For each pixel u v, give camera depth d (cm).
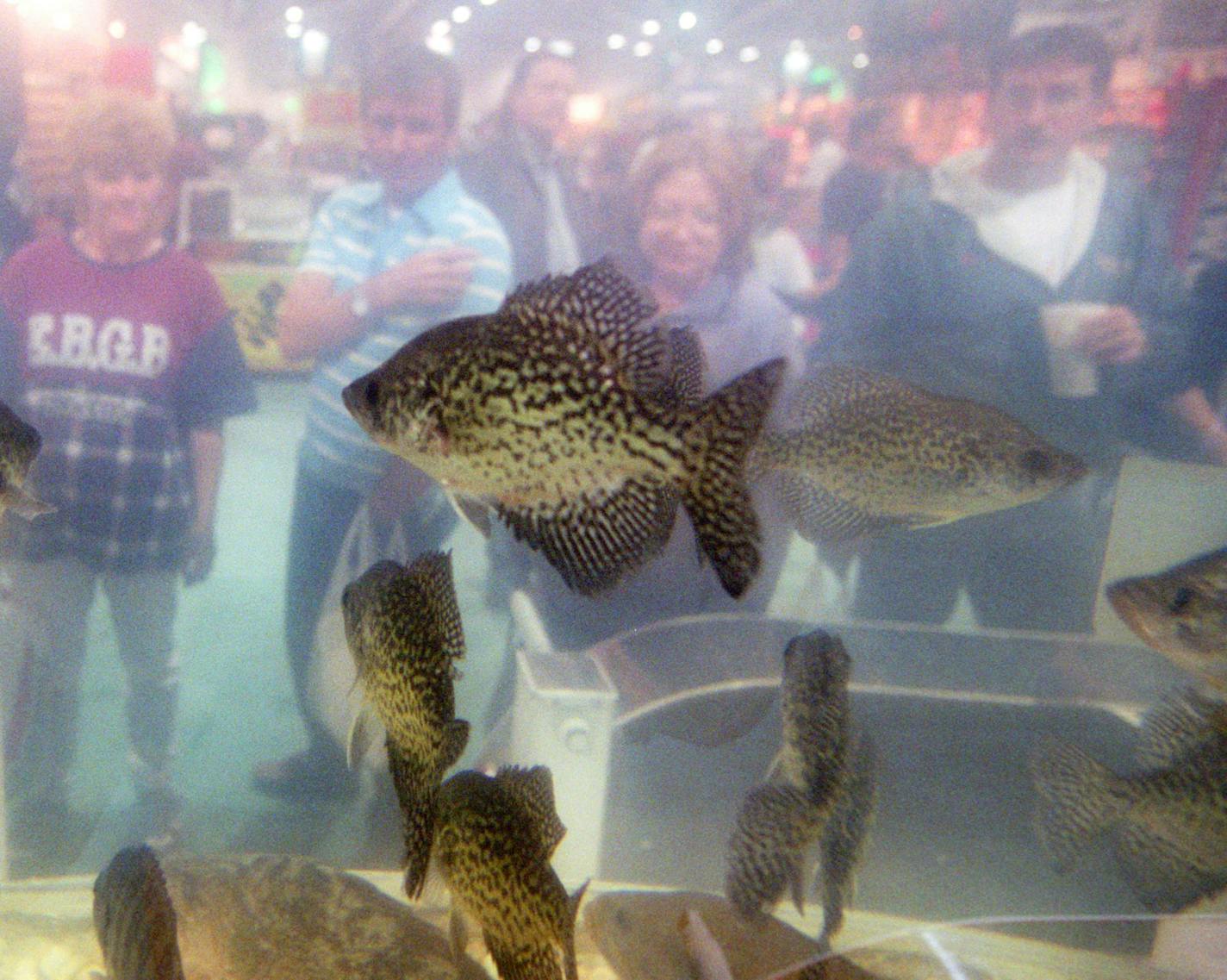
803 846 144
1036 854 226
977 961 132
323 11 528
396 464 304
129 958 115
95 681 429
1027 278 302
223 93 614
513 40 597
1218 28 380
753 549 87
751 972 132
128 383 307
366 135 305
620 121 396
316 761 342
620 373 94
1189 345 301
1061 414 302
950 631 270
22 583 306
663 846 231
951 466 179
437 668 100
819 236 438
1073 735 229
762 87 542
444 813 99
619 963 147
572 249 354
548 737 230
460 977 122
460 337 98
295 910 156
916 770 231
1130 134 371
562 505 97
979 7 322
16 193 337
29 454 127
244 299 527
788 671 145
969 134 327
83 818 323
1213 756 165
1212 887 155
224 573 539
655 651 263
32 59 359
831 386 178
